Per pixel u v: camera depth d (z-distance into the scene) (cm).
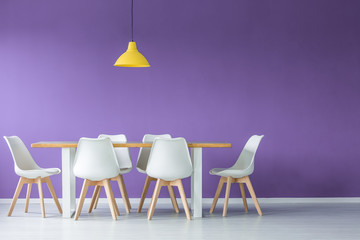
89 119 583
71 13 582
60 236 379
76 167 443
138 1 584
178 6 586
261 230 402
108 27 583
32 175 463
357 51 587
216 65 586
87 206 543
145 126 584
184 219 455
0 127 579
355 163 588
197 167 464
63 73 582
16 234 387
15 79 579
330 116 588
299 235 383
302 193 587
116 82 584
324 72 587
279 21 586
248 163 496
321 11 586
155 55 585
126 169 510
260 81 587
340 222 441
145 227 414
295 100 587
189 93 585
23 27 580
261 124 586
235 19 586
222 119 586
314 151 588
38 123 581
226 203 472
